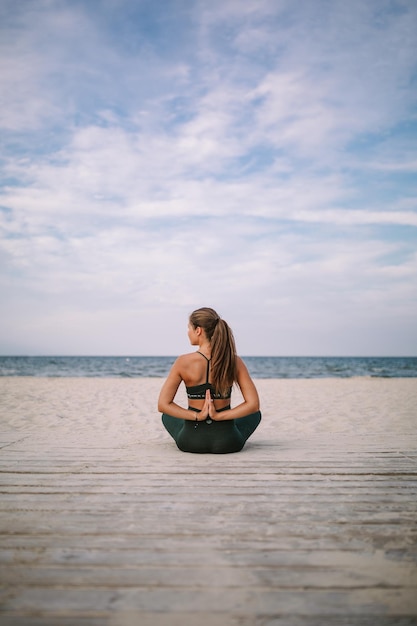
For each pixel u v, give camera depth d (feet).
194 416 11.42
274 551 5.89
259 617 4.44
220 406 11.82
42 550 5.87
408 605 4.66
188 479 9.18
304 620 4.40
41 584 5.02
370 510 7.48
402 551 5.92
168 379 11.89
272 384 64.64
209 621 4.38
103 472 9.71
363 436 14.84
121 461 10.73
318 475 9.55
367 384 64.69
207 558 5.66
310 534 6.45
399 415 30.17
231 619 4.41
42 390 50.03
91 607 4.59
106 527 6.65
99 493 8.27
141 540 6.20
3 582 5.06
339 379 81.46
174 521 6.91
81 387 55.06
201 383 11.67
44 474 9.57
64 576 5.20
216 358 11.55
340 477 9.43
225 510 7.41
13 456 11.29
